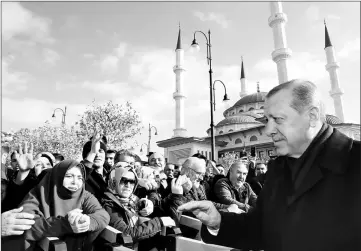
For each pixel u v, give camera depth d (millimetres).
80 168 2645
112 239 2369
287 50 32656
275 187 1336
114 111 14266
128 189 3154
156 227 2828
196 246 2383
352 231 1018
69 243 2363
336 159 1109
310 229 1087
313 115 1216
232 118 47312
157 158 6152
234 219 1508
